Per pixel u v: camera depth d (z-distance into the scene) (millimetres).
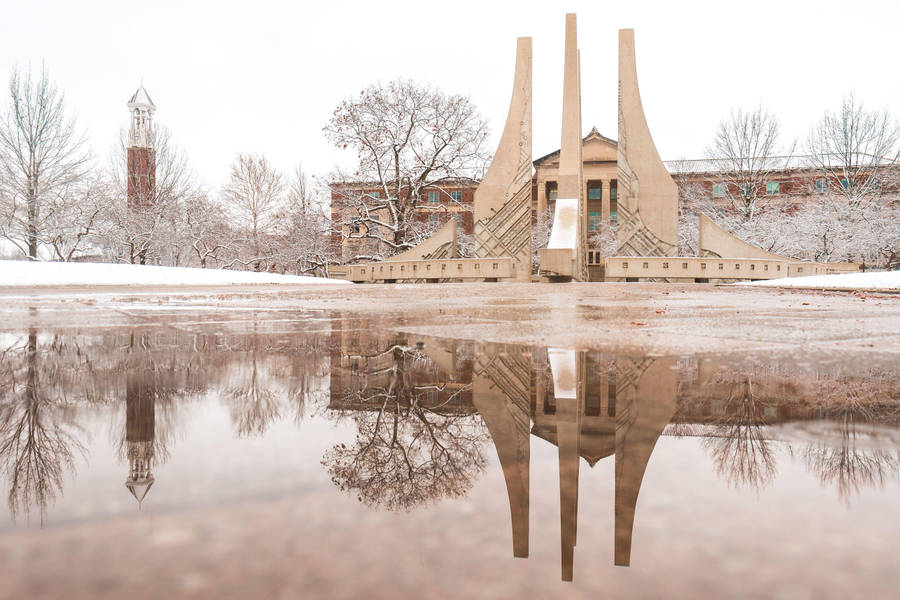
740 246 26672
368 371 2268
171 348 2998
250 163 41156
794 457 1080
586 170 55750
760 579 573
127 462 1032
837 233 32969
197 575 577
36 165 31578
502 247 28625
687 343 3215
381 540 686
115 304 7355
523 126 28594
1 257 34812
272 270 41969
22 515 754
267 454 1113
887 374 2150
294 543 674
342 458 1088
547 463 1063
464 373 2217
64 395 1728
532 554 641
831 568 604
